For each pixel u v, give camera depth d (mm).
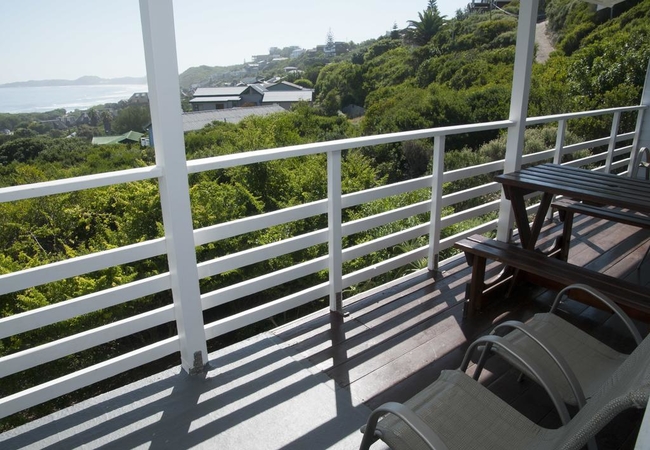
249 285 2486
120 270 5387
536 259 2432
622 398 829
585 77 11195
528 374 1490
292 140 10547
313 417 1917
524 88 3475
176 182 1996
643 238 3916
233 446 1771
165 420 1904
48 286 4852
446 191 9070
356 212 7199
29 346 4645
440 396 1436
